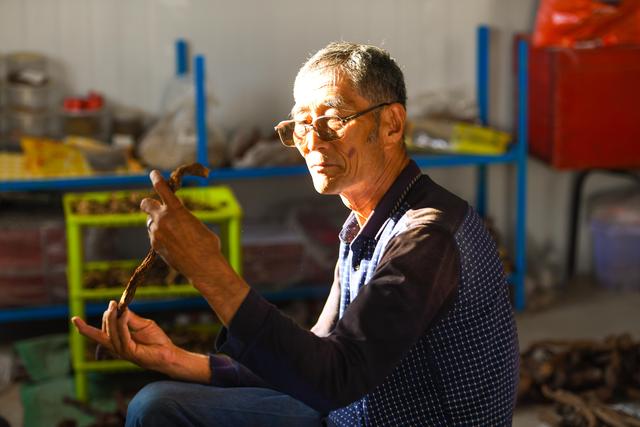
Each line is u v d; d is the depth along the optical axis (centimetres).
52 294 512
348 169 234
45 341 523
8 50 567
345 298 255
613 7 547
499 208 633
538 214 640
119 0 572
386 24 600
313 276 545
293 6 589
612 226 612
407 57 606
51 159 509
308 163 240
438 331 233
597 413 429
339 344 213
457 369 235
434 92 611
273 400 259
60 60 572
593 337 546
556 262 636
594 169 581
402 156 246
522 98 557
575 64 551
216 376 263
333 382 209
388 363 216
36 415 461
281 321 209
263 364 209
